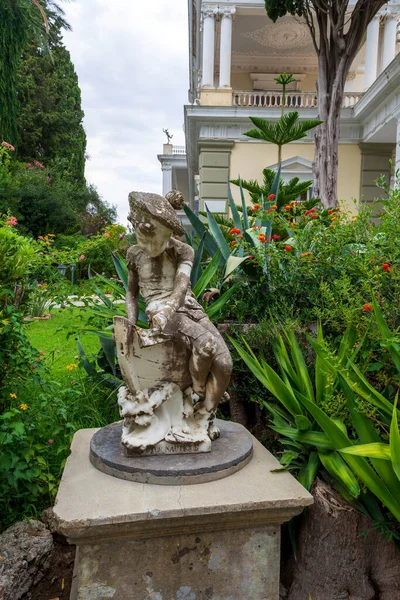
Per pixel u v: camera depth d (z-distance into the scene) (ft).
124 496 5.27
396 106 33.14
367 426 6.15
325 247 9.50
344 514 6.07
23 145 73.87
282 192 17.35
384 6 41.50
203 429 6.26
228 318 10.82
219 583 5.55
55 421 8.27
